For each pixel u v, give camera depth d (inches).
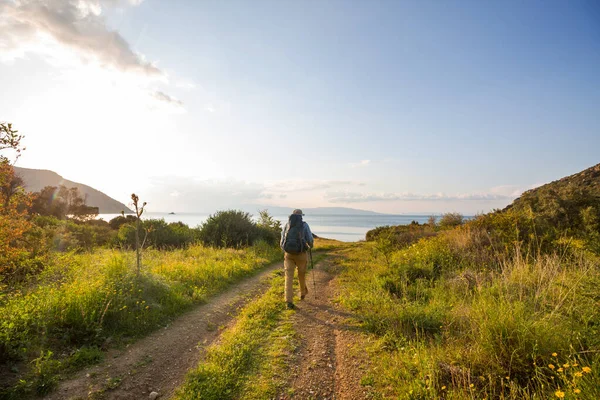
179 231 753.6
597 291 190.4
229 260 463.8
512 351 133.6
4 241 219.6
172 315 232.2
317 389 135.6
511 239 333.4
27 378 130.5
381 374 142.7
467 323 176.4
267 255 578.9
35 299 179.5
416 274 312.8
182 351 175.5
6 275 222.5
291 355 167.5
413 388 122.7
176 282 298.8
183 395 128.7
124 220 1103.6
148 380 143.3
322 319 225.5
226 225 719.7
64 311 179.0
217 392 129.9
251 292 315.0
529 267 260.8
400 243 582.9
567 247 296.8
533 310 171.5
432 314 193.3
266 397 129.2
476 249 348.5
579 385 104.3
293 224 269.4
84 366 149.1
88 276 239.8
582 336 137.1
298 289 320.5
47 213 1537.9
